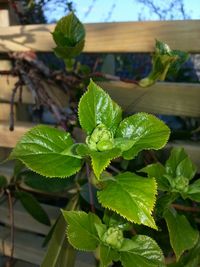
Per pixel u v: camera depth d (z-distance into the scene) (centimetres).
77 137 40
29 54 46
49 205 52
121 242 21
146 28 42
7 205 53
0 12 49
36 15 52
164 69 33
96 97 19
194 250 26
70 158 19
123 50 44
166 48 33
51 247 29
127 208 17
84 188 34
